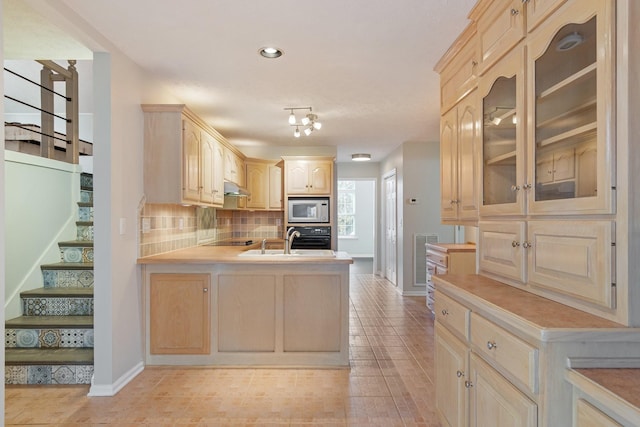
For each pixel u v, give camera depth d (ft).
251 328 10.12
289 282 10.10
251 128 16.12
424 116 14.16
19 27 7.72
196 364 10.12
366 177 25.79
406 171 19.54
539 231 4.88
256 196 18.88
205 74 10.08
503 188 5.92
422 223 19.57
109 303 8.38
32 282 10.29
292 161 18.83
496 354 4.64
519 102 5.27
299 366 10.07
